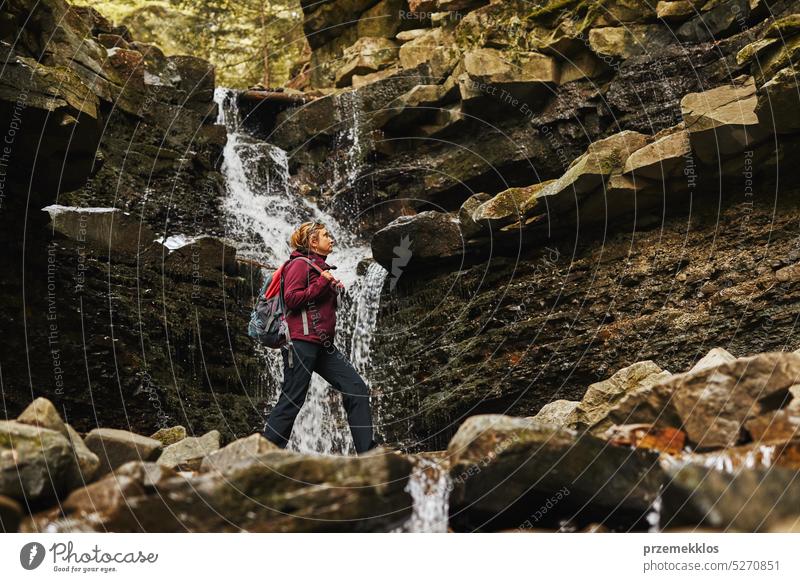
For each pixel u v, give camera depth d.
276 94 13.52
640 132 10.04
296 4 19.88
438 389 10.00
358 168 12.77
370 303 10.95
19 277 8.02
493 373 9.59
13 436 3.50
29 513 3.47
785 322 7.77
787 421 3.88
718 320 8.23
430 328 10.30
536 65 10.89
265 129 14.09
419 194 12.21
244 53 19.62
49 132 7.27
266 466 3.53
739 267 8.28
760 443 3.88
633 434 4.21
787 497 3.66
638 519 3.81
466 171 11.69
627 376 6.34
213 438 5.59
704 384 4.20
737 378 4.13
